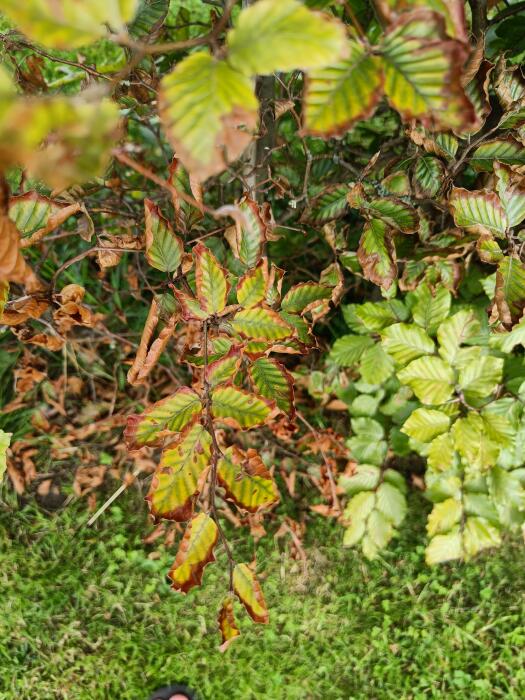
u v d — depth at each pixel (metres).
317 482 1.32
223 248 1.12
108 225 1.22
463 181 1.16
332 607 1.26
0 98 0.51
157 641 1.23
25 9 0.53
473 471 1.17
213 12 1.03
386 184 1.01
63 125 0.52
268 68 0.57
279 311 0.99
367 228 0.97
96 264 1.42
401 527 1.33
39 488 1.35
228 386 0.82
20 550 1.28
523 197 0.92
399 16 0.60
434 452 1.09
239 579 0.83
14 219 0.82
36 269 1.04
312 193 1.16
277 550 1.29
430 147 0.97
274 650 1.23
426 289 1.11
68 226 1.37
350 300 1.38
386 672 1.21
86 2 0.54
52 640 1.22
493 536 1.16
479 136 1.03
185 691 1.19
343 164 1.11
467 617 1.25
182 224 0.92
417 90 0.61
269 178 1.07
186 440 0.81
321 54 0.57
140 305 1.39
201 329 0.90
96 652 1.22
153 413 0.81
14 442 1.35
